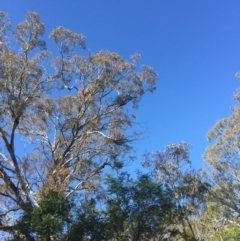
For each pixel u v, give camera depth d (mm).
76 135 21797
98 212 16000
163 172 23484
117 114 22781
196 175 24875
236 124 35844
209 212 33688
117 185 15969
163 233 17094
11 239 16016
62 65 21484
